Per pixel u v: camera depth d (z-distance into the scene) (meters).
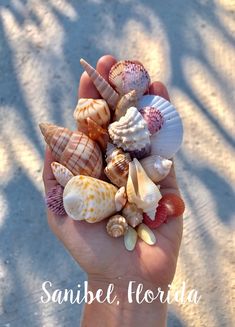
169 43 0.43
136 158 0.27
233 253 0.35
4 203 0.37
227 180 0.37
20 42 0.44
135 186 0.25
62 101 0.41
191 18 0.44
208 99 0.41
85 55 0.43
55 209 0.26
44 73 0.43
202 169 0.38
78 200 0.24
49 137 0.26
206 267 0.35
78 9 0.45
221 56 0.43
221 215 0.36
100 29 0.44
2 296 0.34
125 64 0.28
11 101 0.41
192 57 0.43
